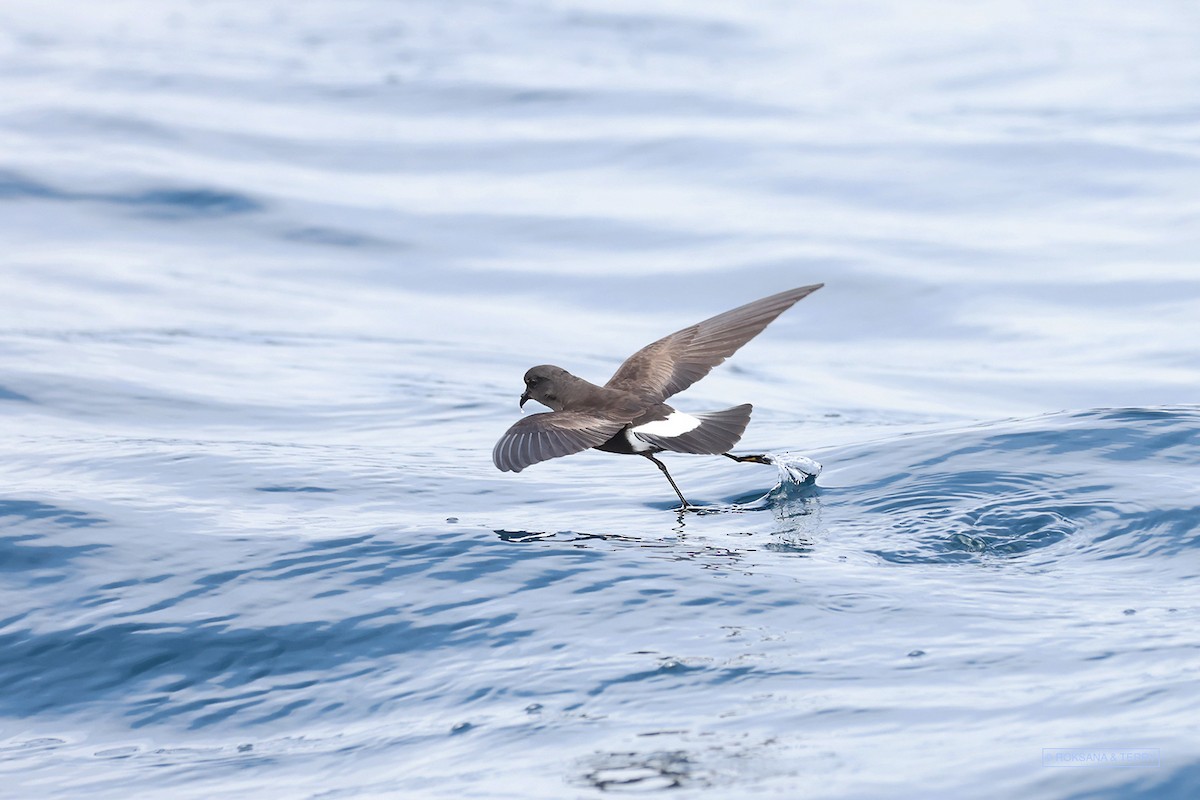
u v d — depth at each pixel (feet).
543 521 33.27
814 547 30.37
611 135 101.71
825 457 37.91
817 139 99.96
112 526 32.42
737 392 58.95
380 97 114.11
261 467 38.68
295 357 60.29
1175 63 130.11
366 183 90.84
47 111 103.14
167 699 24.93
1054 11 161.89
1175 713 20.13
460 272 76.28
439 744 21.89
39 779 22.21
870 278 73.61
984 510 32.19
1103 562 28.71
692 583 27.71
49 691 25.40
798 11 164.96
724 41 147.33
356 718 23.63
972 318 68.80
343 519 33.58
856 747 19.94
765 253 77.30
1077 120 106.73
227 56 133.90
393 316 69.21
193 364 57.52
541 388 28.86
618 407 27.58
